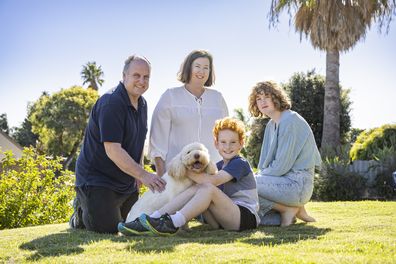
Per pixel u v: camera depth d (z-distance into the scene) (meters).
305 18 16.34
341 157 14.39
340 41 15.77
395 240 3.55
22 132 48.78
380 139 14.73
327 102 16.33
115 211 4.51
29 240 4.05
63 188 8.18
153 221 3.92
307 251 3.19
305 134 5.07
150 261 2.93
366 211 6.05
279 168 5.00
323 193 12.33
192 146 4.30
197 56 5.42
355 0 15.62
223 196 4.19
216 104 5.55
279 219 5.01
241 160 4.45
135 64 4.53
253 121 17.53
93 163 4.51
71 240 3.95
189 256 3.07
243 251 3.17
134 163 4.29
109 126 4.32
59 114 38.09
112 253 3.29
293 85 19.77
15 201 7.48
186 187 4.28
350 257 2.90
